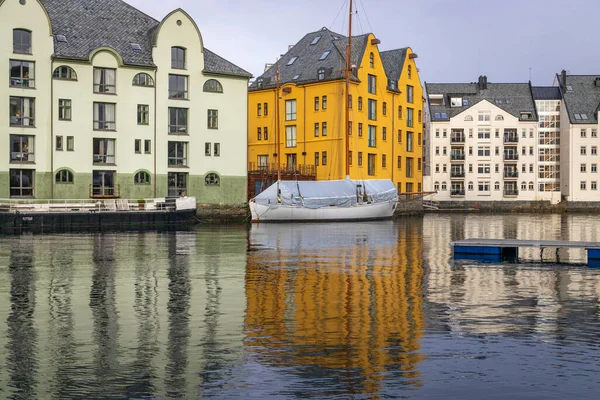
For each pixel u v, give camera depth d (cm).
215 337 1499
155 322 1652
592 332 1552
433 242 4184
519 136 11781
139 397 1122
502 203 11644
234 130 6906
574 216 9294
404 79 9206
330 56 8294
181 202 6159
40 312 1773
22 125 5853
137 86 6375
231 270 2670
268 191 6525
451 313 1766
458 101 11950
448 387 1175
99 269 2683
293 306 1864
